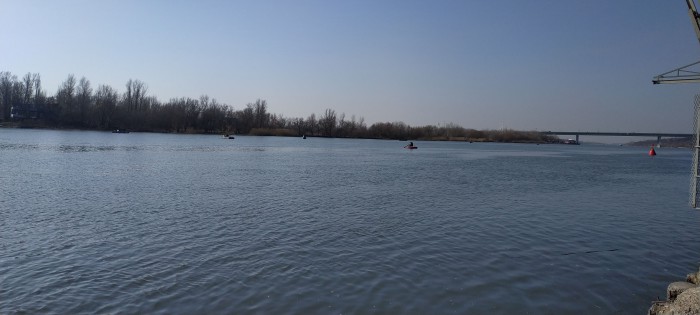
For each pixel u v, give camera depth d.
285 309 10.21
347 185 32.06
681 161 77.88
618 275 12.87
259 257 13.91
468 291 11.46
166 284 11.55
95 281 11.70
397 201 25.09
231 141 118.31
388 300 10.81
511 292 11.46
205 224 18.28
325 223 18.91
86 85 147.75
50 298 10.60
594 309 10.54
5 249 14.40
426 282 12.03
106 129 148.50
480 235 17.30
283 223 18.73
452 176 40.59
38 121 145.88
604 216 21.64
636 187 34.72
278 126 182.00
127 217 19.41
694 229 18.92
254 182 32.81
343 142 142.50
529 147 158.00
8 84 148.88
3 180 30.83
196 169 41.94
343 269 12.93
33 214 19.78
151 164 45.75
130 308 10.13
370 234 17.11
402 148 107.81
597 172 49.16
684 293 9.04
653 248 15.84
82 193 25.86
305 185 31.62
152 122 155.75
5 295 10.74
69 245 14.95
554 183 36.50
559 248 15.62
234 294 11.00
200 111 165.25
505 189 31.55
